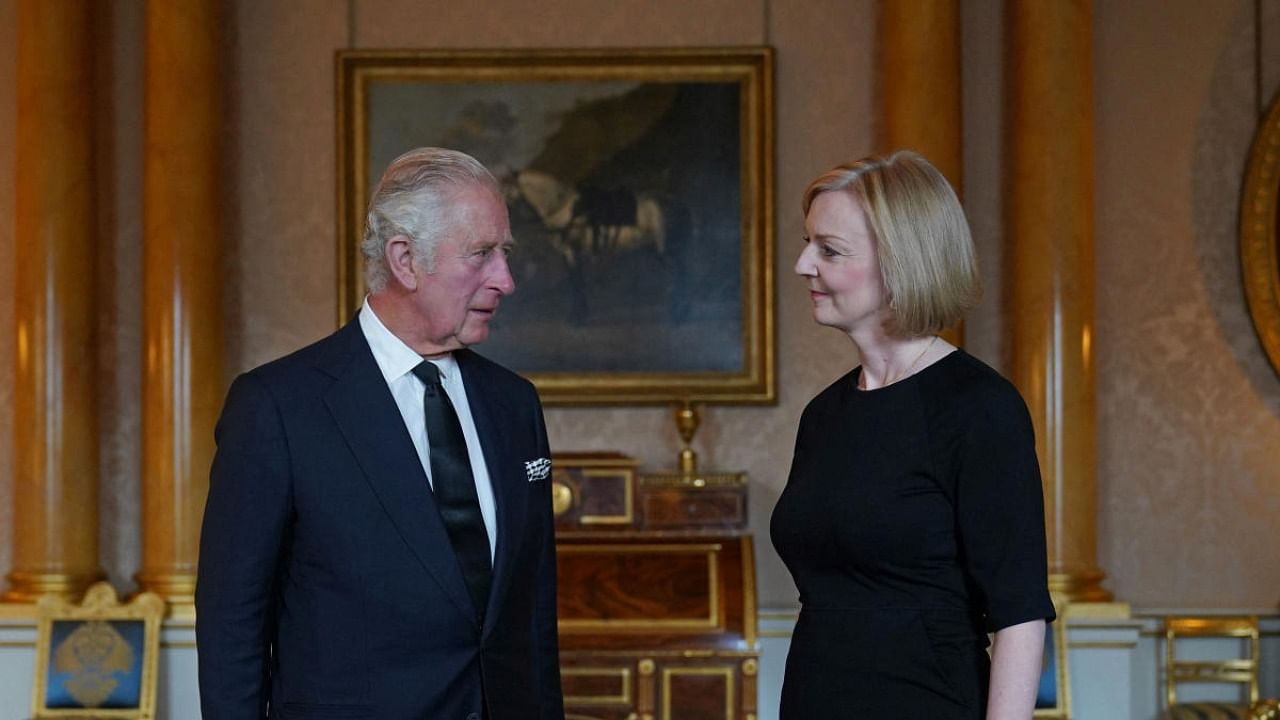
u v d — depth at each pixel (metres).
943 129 6.05
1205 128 6.34
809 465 2.57
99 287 6.37
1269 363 6.30
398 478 2.63
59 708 5.64
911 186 2.46
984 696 2.39
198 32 6.12
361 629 2.59
